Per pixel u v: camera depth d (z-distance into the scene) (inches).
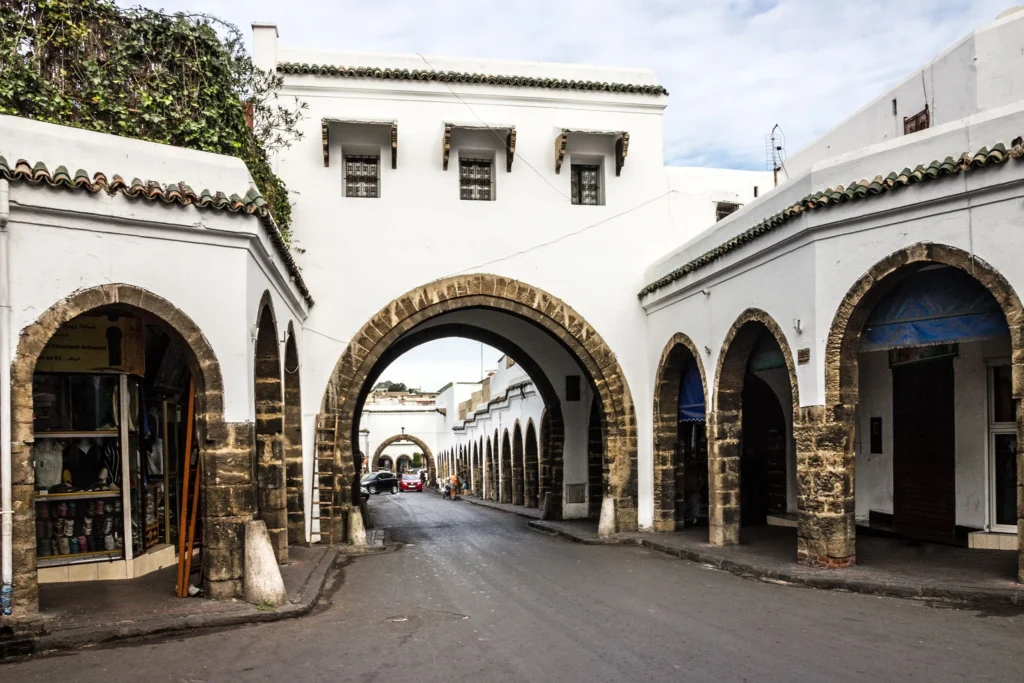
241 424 350.3
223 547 341.4
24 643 271.0
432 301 618.8
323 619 324.2
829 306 404.8
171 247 339.3
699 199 673.6
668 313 607.8
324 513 576.1
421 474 2041.1
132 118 397.7
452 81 634.8
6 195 294.5
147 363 424.8
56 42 384.5
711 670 237.8
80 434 383.6
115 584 374.9
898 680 223.0
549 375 810.2
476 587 397.4
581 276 645.3
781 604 337.1
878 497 548.4
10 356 294.7
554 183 647.1
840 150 627.5
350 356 601.0
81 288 314.2
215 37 432.1
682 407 621.9
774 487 638.5
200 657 263.4
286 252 444.5
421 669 246.7
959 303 383.6
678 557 503.5
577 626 301.7
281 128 599.5
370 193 630.5
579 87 653.3
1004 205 339.6
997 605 319.3
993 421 457.7
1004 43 457.1
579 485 807.1
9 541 287.0
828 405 402.9
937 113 506.9
